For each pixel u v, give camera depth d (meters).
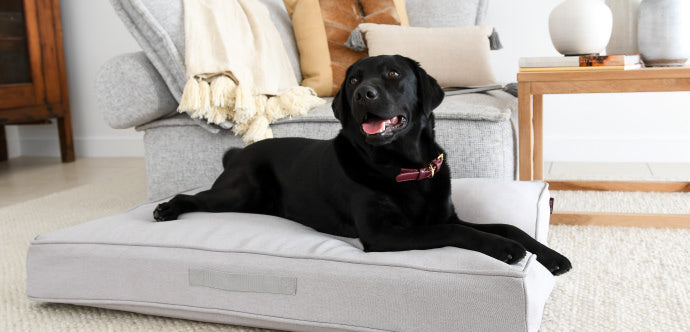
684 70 2.11
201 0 2.59
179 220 1.78
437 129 2.27
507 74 3.84
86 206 3.04
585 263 1.97
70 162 4.54
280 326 1.51
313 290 1.44
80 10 4.59
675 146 3.67
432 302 1.35
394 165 1.69
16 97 4.14
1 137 4.68
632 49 2.60
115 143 4.73
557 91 2.26
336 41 3.06
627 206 2.69
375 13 3.11
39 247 1.67
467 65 2.90
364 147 1.71
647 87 2.17
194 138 2.60
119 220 1.81
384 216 1.66
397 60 1.75
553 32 2.50
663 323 1.52
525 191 1.93
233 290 1.51
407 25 3.24
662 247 2.09
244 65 2.55
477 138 2.24
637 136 3.72
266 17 2.95
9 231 2.59
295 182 1.98
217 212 1.97
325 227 1.88
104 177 3.87
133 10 2.46
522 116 2.30
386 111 1.62
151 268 1.57
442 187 1.76
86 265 1.62
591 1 2.46
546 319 1.56
